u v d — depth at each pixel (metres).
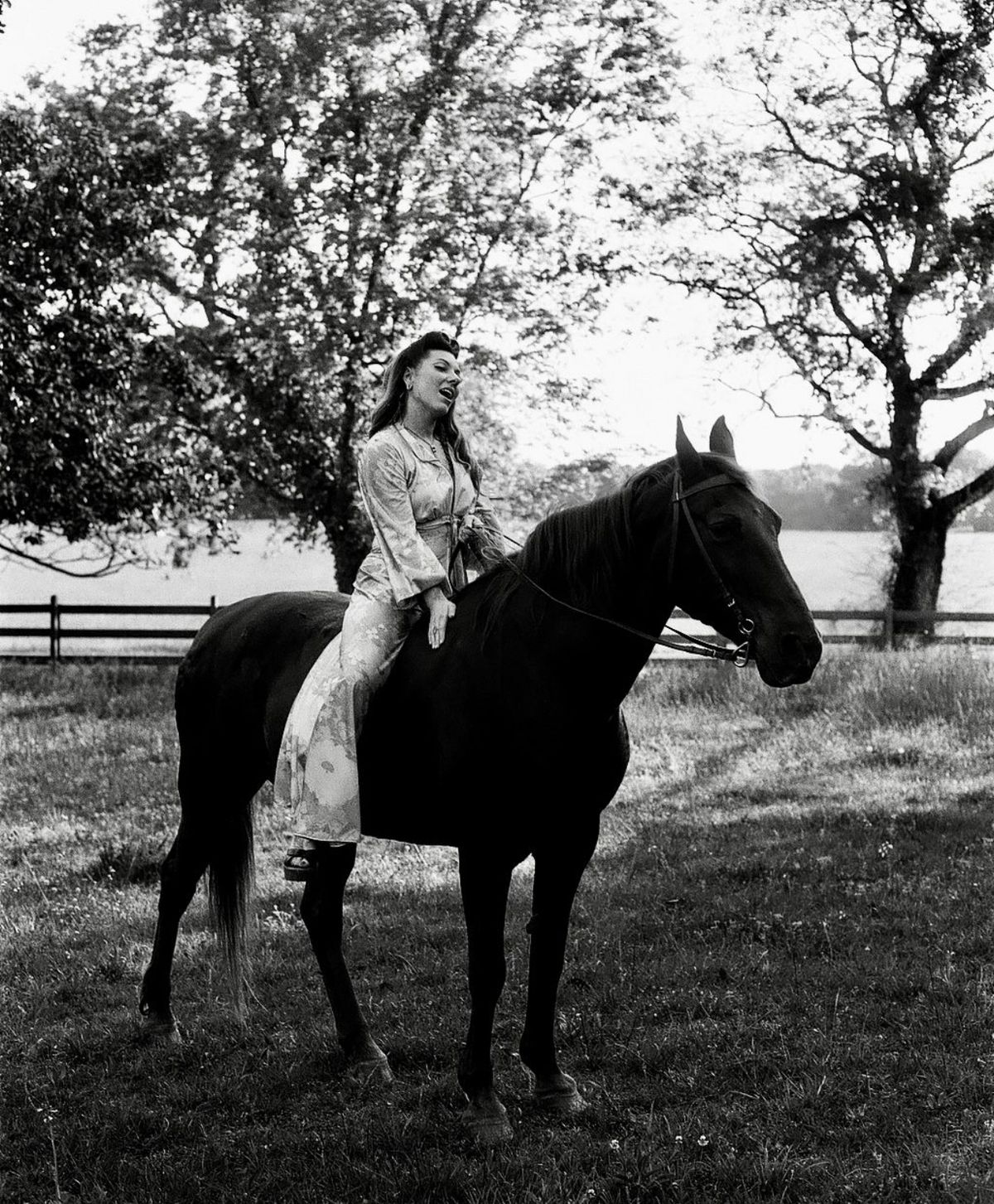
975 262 20.62
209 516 20.45
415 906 6.96
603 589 3.91
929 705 12.84
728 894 6.93
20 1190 3.95
